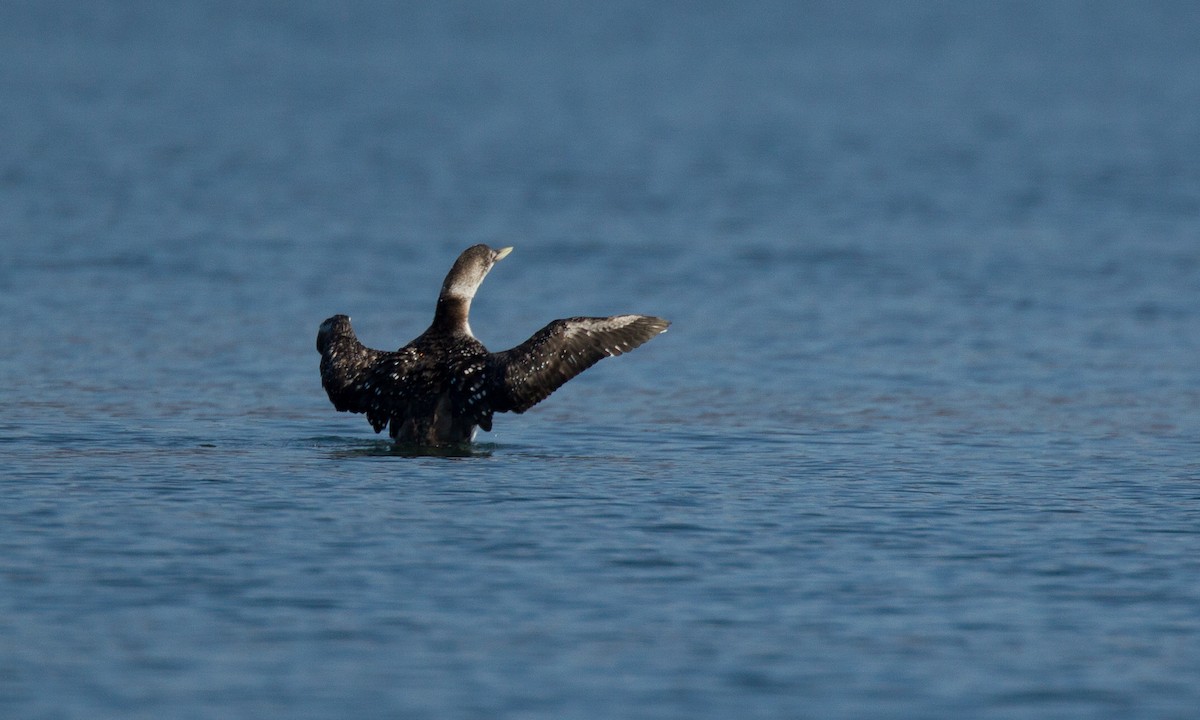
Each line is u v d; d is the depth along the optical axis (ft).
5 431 102.53
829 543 78.18
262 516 80.48
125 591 68.64
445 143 355.56
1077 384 128.26
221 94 486.79
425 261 194.59
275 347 140.67
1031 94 538.06
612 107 471.62
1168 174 299.99
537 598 68.90
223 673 60.13
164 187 260.62
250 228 218.18
